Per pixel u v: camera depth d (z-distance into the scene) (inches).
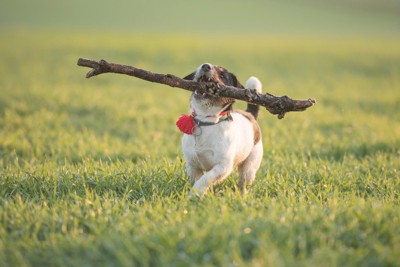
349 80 1058.1
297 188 320.2
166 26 2628.0
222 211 250.2
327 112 686.5
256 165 344.5
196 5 3368.6
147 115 639.8
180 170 344.2
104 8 3097.9
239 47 1662.2
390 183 335.0
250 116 347.6
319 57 1465.3
